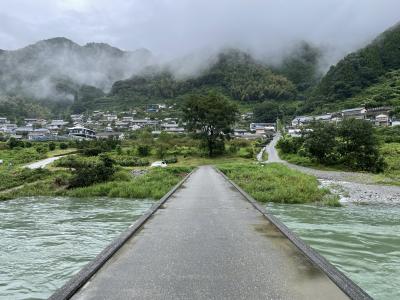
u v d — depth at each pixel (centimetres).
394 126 7281
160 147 5706
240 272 480
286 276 464
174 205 1164
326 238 1047
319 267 495
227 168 3559
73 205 1850
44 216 1499
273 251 590
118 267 500
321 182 2855
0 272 762
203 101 5975
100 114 16000
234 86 18125
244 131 12225
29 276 737
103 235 1109
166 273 475
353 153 4256
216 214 980
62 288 408
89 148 5500
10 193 2327
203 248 609
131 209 1672
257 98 17188
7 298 623
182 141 7281
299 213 1529
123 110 16450
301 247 592
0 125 12012
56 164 3784
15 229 1222
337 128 4506
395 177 3266
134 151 5575
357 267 774
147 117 14462
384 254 875
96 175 2647
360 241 1010
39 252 913
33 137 8656
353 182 2970
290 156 5616
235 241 661
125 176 2802
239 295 400
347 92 12600
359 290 399
